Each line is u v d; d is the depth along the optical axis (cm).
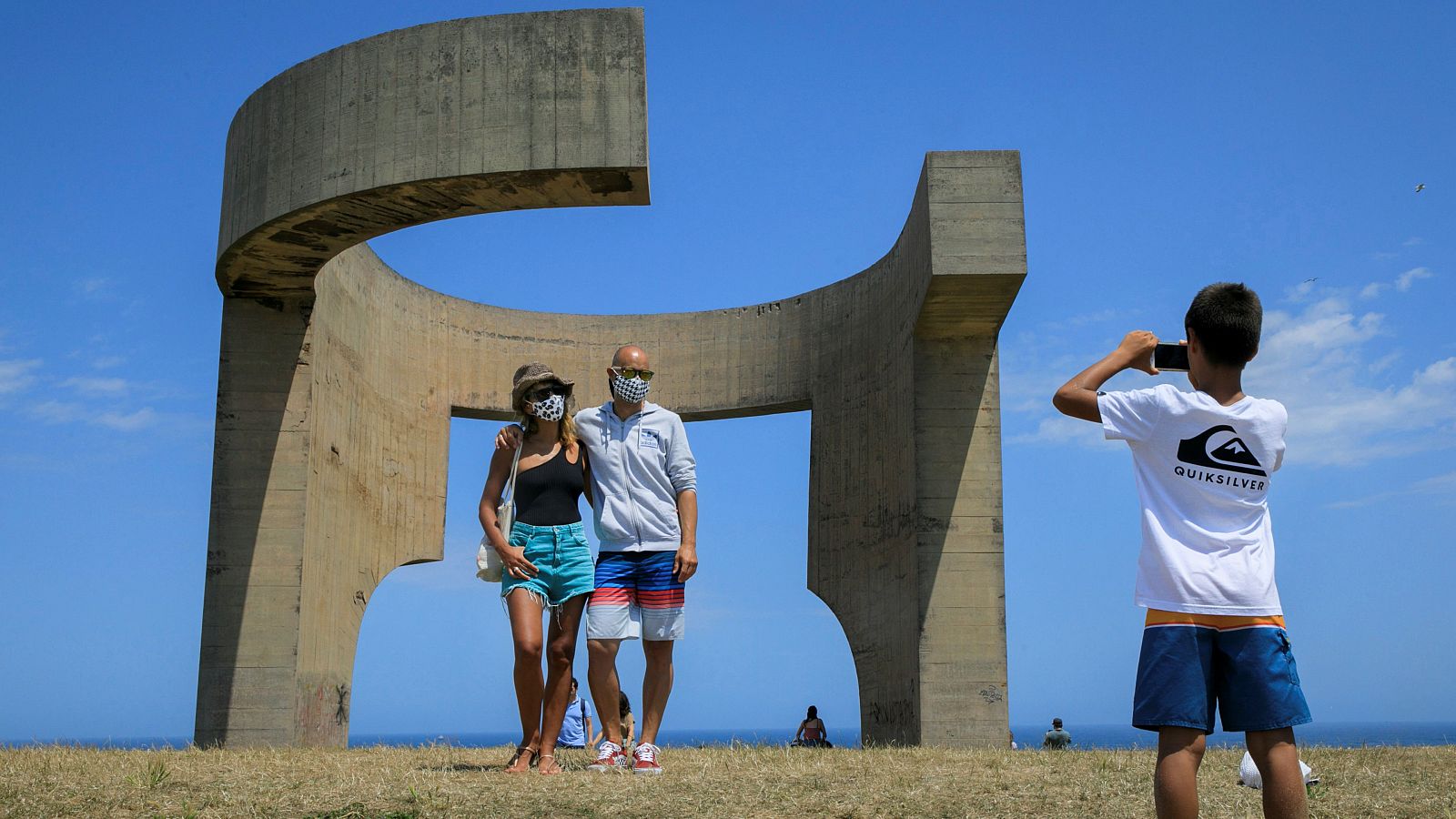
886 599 1678
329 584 1550
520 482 584
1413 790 538
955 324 1539
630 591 589
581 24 1238
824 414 1897
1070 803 488
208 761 655
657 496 591
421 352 1886
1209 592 316
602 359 2019
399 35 1270
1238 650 316
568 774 547
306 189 1290
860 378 1825
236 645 1416
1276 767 313
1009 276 1380
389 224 1339
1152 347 362
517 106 1231
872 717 1714
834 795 493
